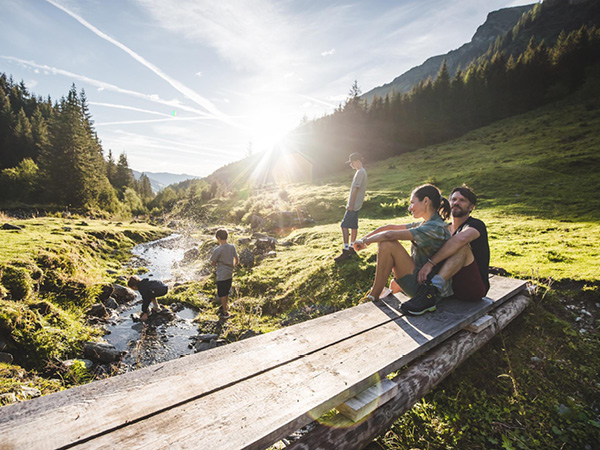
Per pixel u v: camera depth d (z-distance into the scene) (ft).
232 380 6.93
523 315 14.23
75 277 26.40
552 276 16.92
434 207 11.50
